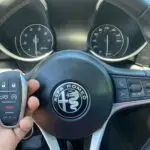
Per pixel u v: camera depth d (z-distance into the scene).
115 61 0.35
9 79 0.28
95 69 0.29
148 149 0.35
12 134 0.28
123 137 0.35
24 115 0.28
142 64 0.36
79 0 0.35
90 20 0.35
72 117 0.28
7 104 0.27
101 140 0.32
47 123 0.29
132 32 0.36
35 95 0.29
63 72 0.28
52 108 0.28
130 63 0.36
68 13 0.35
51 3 0.35
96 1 0.35
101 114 0.29
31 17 0.35
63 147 0.31
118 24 0.37
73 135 0.29
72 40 0.36
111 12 0.36
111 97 0.29
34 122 0.31
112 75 0.31
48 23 0.35
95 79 0.29
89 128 0.29
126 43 0.36
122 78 0.31
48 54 0.36
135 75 0.31
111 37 0.37
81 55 0.29
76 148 0.32
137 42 0.35
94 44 0.36
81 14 0.36
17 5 0.35
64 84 0.28
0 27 0.35
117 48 0.36
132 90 0.31
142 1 0.33
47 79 0.28
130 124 0.35
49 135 0.30
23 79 0.28
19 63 0.35
